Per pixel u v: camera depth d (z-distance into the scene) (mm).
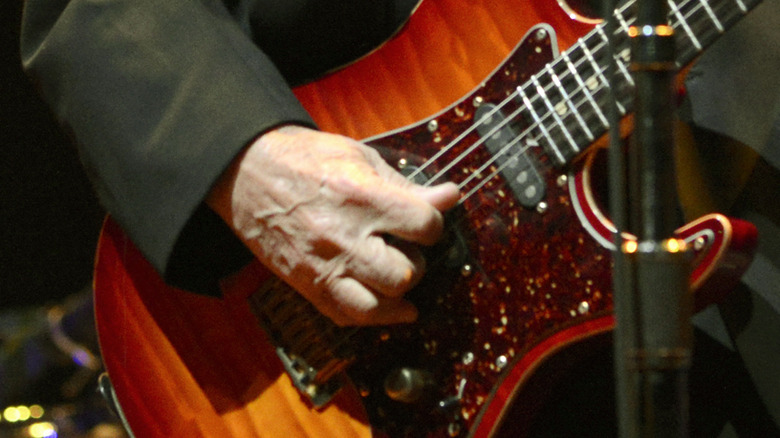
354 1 1688
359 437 1635
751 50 1579
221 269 1685
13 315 3045
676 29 1515
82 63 1648
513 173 1585
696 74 1600
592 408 1628
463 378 1597
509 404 1582
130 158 1629
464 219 1601
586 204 1558
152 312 1705
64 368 2961
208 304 1692
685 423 1348
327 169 1566
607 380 1623
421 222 1559
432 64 1650
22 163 2582
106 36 1646
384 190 1561
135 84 1633
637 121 1361
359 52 1717
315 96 1691
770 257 1579
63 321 2953
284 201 1578
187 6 1653
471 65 1635
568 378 1627
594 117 1549
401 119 1659
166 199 1615
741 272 1530
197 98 1616
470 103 1622
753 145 1581
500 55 1625
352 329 1630
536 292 1571
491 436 1589
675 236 1361
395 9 1693
